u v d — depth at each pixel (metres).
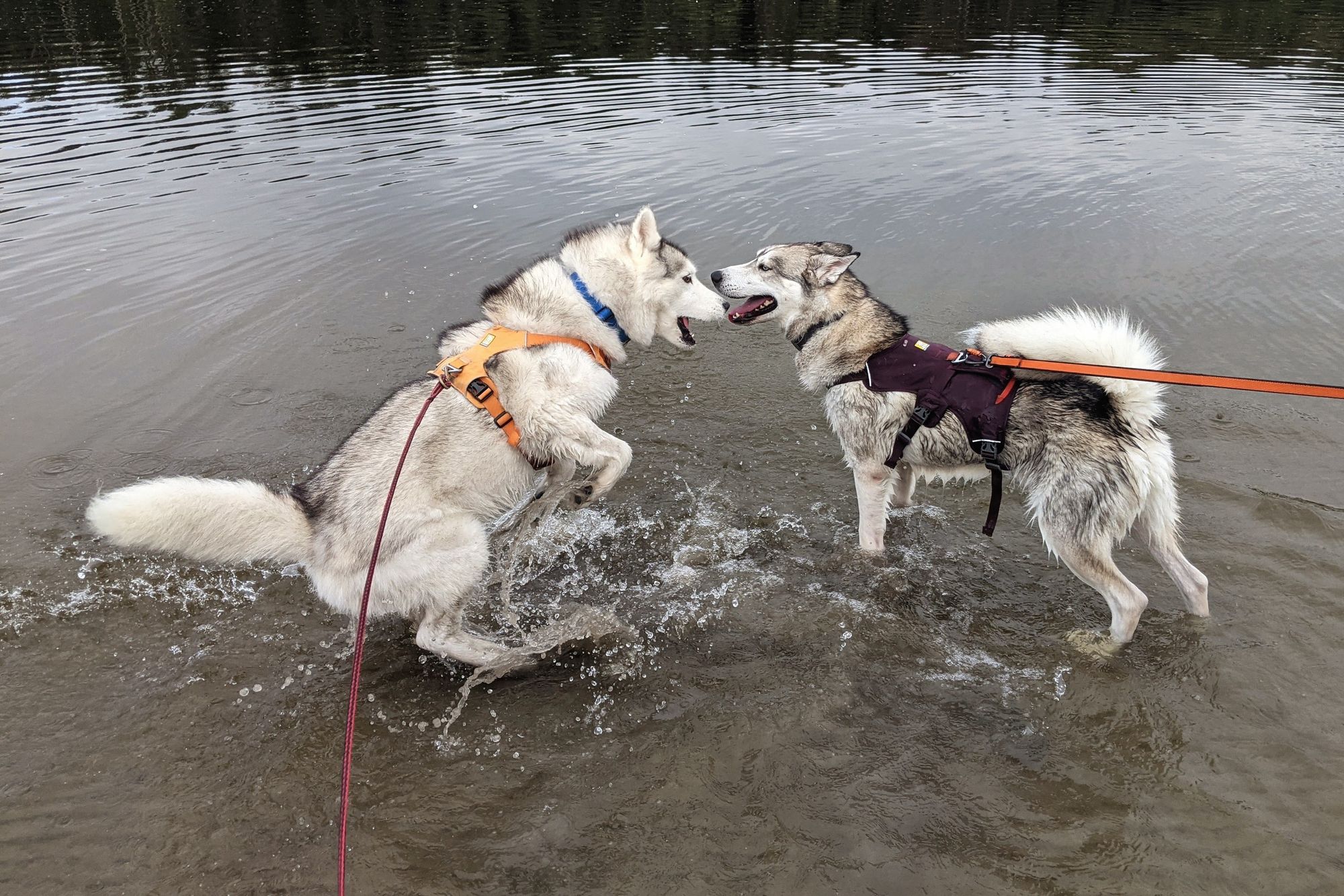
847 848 3.11
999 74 16.62
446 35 19.45
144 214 9.24
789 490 5.52
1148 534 4.15
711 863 3.07
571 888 2.98
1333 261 8.13
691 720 3.74
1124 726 3.63
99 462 5.57
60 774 3.46
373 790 3.41
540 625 4.43
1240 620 4.16
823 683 3.92
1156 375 3.77
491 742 3.65
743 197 9.87
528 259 8.34
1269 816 3.19
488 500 4.12
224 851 3.14
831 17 23.56
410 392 4.08
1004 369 4.31
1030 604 4.47
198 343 7.00
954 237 8.91
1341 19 23.34
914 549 4.95
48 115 12.49
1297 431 5.65
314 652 4.22
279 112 13.06
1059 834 3.15
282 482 5.44
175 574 4.69
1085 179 10.59
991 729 3.64
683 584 4.70
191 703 3.85
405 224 9.21
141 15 20.66
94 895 2.98
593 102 14.02
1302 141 12.02
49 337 6.95
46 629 4.25
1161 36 20.94
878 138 12.16
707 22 22.23
